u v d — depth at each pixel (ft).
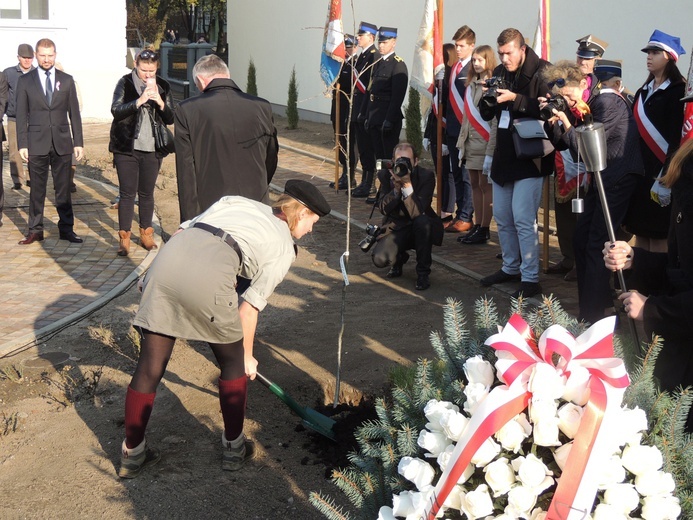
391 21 53.88
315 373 18.58
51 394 17.66
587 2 38.83
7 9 57.62
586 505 7.73
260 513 13.41
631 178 18.92
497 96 22.33
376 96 35.29
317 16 62.80
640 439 8.42
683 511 8.41
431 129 34.04
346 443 14.85
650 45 20.63
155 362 13.91
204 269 13.10
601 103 18.90
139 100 26.68
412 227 24.98
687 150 10.93
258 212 13.75
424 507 8.38
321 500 9.73
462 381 9.54
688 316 10.57
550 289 24.34
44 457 15.11
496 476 7.99
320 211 14.30
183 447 15.44
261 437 15.81
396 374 16.44
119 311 22.99
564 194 24.48
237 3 76.74
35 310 22.97
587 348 8.41
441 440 8.66
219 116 18.51
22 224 32.94
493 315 10.14
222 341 13.61
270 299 23.94
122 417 16.60
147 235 29.12
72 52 60.08
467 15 47.14
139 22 115.96
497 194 24.03
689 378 10.98
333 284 25.34
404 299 23.82
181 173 18.79
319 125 62.69
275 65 70.33
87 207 36.22
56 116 29.32
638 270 12.26
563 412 8.14
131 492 13.98
